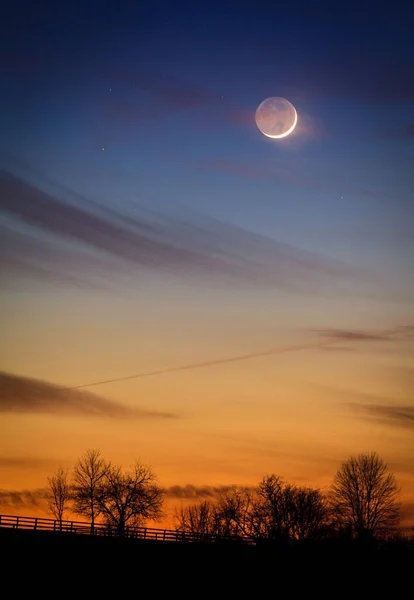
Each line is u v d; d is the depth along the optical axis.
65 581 72.75
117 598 73.94
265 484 101.75
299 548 87.56
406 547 90.12
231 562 82.44
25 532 72.62
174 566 79.25
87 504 103.62
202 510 105.56
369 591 84.00
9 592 69.38
